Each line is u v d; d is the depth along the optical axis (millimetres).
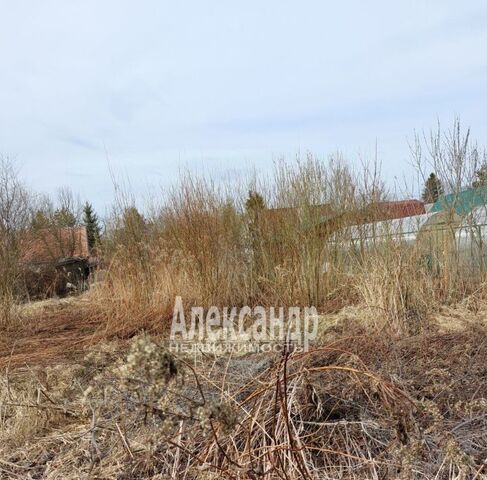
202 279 5973
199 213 6246
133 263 6582
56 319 6352
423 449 1882
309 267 5629
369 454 1945
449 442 1747
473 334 3521
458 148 5867
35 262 11547
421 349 3160
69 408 2613
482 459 1898
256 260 6133
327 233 5852
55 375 3172
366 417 2189
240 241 6258
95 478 1915
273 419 1926
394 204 6137
